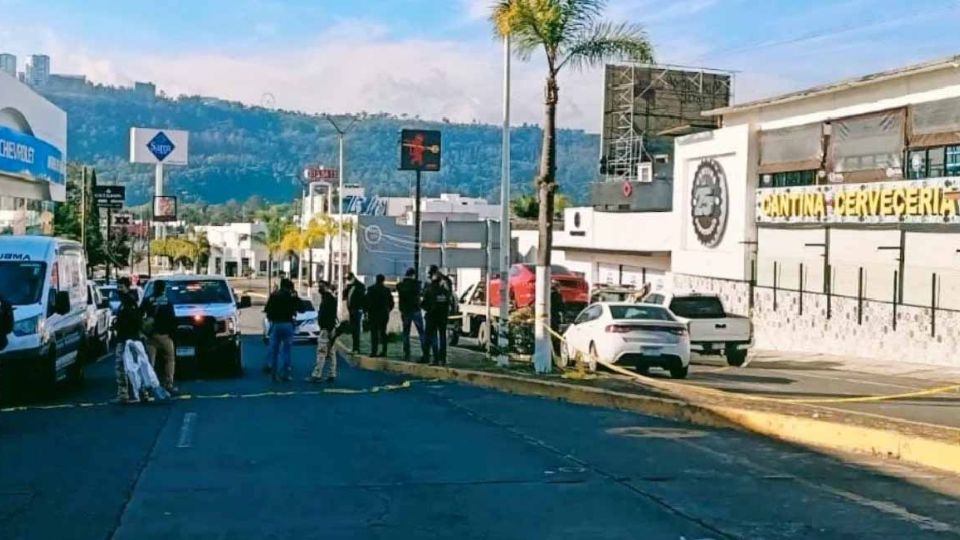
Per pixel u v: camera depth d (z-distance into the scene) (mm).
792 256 38094
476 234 24578
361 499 9328
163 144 113000
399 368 23938
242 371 23750
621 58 21656
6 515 8703
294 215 127188
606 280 53188
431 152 39750
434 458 11391
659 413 15273
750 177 40344
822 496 9391
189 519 8586
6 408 16188
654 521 8453
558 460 11266
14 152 36594
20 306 17312
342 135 61906
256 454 11672
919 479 10219
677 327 22000
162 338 17891
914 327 32250
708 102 57781
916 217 32000
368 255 65812
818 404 15883
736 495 9438
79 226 75750
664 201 52625
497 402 17016
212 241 142000
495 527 8289
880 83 33812
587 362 22344
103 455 11617
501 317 23078
